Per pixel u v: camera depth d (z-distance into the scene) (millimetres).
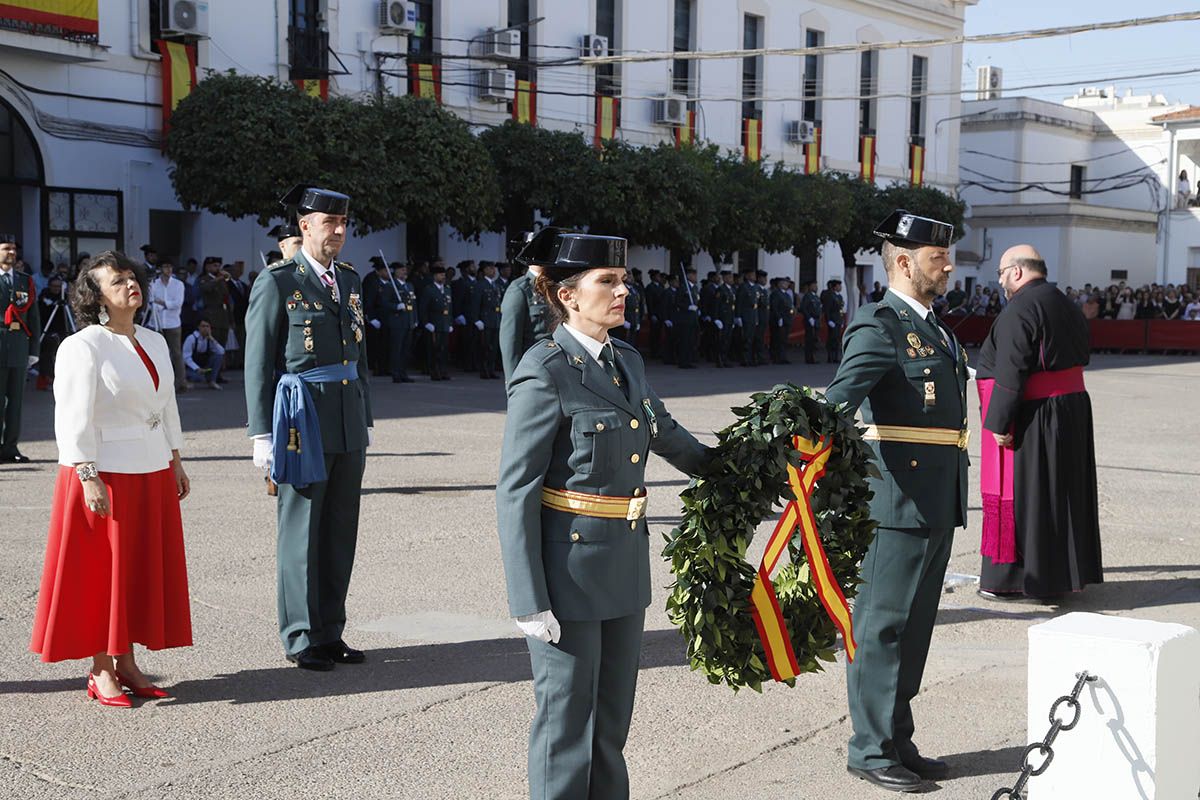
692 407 16375
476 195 20484
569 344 3492
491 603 6688
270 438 5594
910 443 4395
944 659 5961
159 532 5145
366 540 8148
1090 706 3258
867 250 31500
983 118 46031
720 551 3627
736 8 30438
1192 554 8258
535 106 26188
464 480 10445
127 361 5066
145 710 5043
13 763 4461
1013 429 6859
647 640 6145
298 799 4172
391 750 4629
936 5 36469
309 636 5582
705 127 29953
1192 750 3322
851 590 4020
